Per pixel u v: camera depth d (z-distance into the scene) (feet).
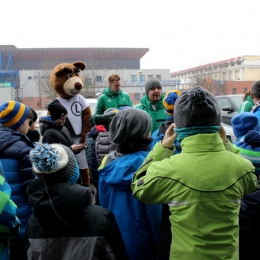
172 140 7.08
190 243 5.97
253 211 8.06
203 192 5.93
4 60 194.29
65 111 13.48
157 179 6.27
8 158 8.91
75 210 6.10
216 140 6.25
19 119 9.86
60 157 6.40
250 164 6.55
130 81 176.55
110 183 7.91
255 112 13.83
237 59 196.03
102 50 218.38
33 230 6.52
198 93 6.02
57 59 219.82
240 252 8.42
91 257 6.06
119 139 8.09
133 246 7.89
